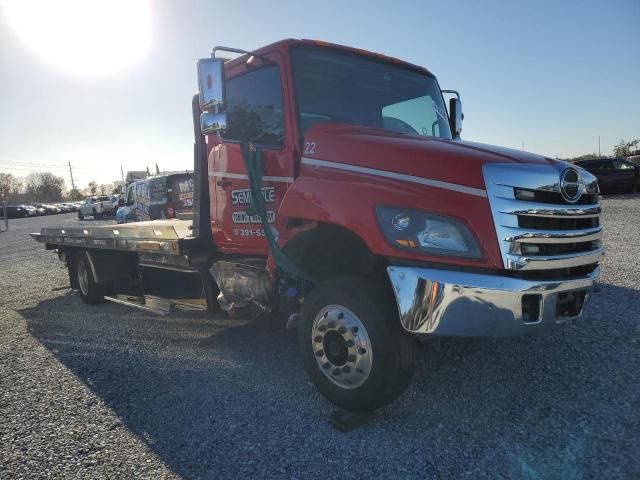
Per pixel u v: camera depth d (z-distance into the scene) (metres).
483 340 4.80
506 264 3.07
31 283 10.20
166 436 3.42
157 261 5.96
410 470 2.88
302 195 3.75
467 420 3.40
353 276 3.56
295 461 3.04
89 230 7.02
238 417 3.64
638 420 3.23
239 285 4.83
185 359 4.93
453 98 5.57
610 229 11.39
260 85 4.39
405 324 3.18
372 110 4.58
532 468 2.81
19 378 4.66
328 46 4.45
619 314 5.33
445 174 3.24
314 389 4.05
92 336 5.98
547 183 3.23
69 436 3.49
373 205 3.36
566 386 3.78
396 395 3.45
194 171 5.25
